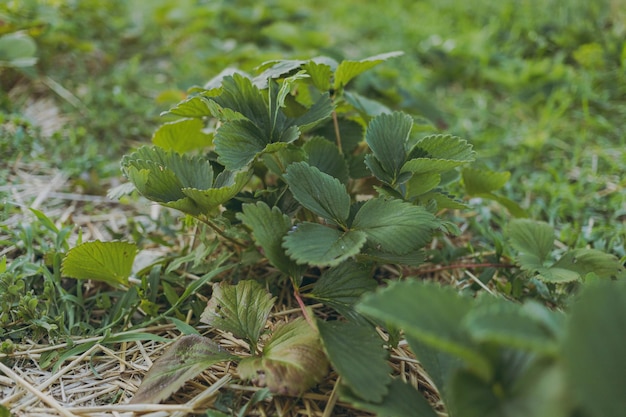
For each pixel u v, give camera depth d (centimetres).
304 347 47
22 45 91
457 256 69
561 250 71
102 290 65
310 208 52
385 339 56
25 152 83
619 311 36
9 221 71
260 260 62
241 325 52
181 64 118
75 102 97
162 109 99
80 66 108
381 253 54
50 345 56
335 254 48
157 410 48
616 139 96
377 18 148
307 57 80
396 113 59
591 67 110
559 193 81
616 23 120
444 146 56
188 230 70
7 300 58
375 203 53
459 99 113
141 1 153
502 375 38
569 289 60
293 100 63
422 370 54
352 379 43
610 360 34
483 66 116
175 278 63
